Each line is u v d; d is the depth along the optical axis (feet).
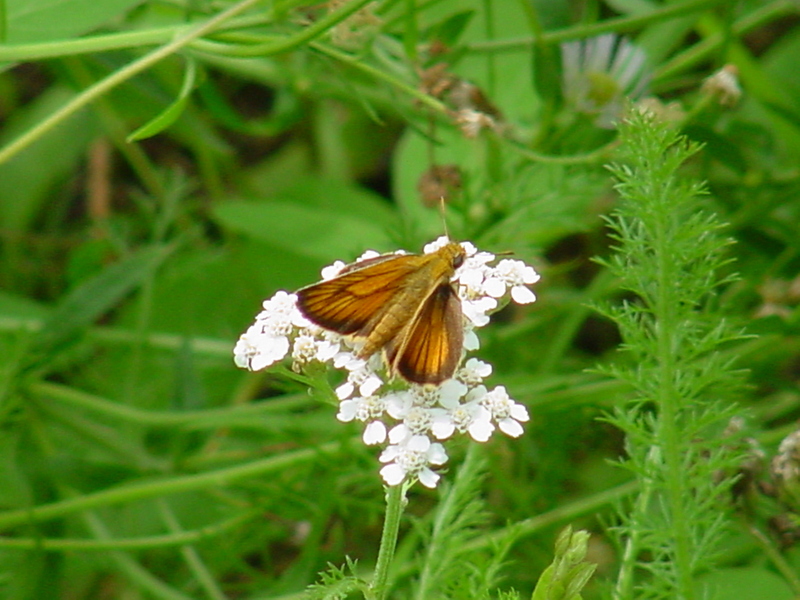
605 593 0.92
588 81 1.14
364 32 1.07
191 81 1.01
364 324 0.88
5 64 1.04
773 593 1.01
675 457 0.91
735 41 1.22
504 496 1.20
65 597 1.31
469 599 0.94
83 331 1.17
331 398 0.88
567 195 1.14
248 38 1.06
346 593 0.89
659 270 0.91
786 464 0.98
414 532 1.09
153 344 1.32
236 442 1.32
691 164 1.21
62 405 1.30
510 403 0.87
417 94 1.09
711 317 1.04
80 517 1.24
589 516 1.18
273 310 0.89
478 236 1.16
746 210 1.20
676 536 0.91
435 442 0.88
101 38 1.03
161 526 1.29
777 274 1.20
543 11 1.28
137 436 1.31
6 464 1.19
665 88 1.21
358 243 1.31
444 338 0.86
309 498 1.13
